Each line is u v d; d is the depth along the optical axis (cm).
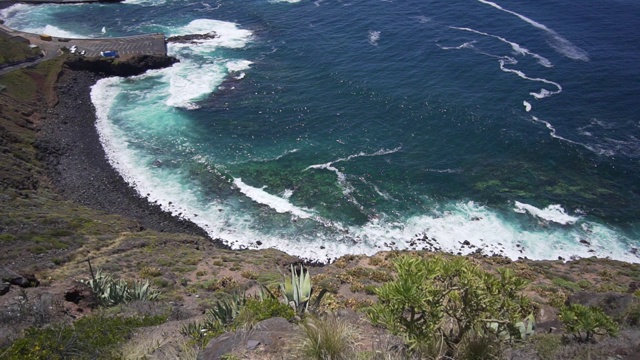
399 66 6781
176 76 6831
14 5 9594
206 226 4231
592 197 4459
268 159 5131
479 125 5466
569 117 5488
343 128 5597
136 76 6875
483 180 4722
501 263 3472
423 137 5366
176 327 1293
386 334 884
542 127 5353
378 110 5875
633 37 6994
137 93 6419
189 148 5306
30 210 3816
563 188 4575
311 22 8356
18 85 5978
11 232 3356
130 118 5847
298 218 4331
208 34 8062
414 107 5872
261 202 4531
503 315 821
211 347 902
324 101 6122
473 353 738
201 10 9131
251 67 7000
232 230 4191
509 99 5869
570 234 4084
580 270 3344
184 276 3003
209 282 2856
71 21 8775
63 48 7312
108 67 6856
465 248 3962
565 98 5803
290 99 6206
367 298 2458
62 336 1199
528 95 5916
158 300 2388
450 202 4484
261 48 7538
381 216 4344
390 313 736
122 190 4647
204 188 4709
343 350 794
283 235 4138
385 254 3572
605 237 4044
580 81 6094
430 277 738
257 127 5669
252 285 2830
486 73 6425
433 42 7331
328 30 8012
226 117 5859
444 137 5344
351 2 9088
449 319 852
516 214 4312
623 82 6003
